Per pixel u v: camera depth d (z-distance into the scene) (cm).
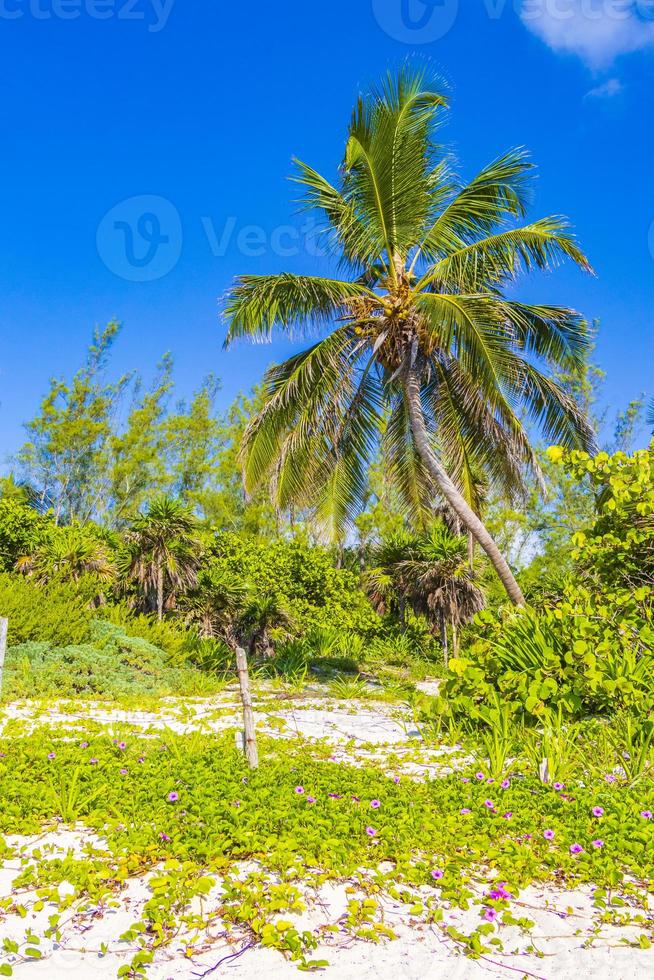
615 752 722
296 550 2661
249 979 333
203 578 1977
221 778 600
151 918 379
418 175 1416
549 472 2831
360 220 1452
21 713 938
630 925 392
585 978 339
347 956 356
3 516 1881
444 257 1484
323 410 1451
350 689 1360
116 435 3481
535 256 1326
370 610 2475
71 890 413
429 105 1389
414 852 473
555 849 483
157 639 1577
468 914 399
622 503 995
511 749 759
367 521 2650
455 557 1956
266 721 1002
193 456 3569
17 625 1284
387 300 1465
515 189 1388
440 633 2150
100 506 3384
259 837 462
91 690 1155
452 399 1587
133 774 610
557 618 912
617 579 1011
